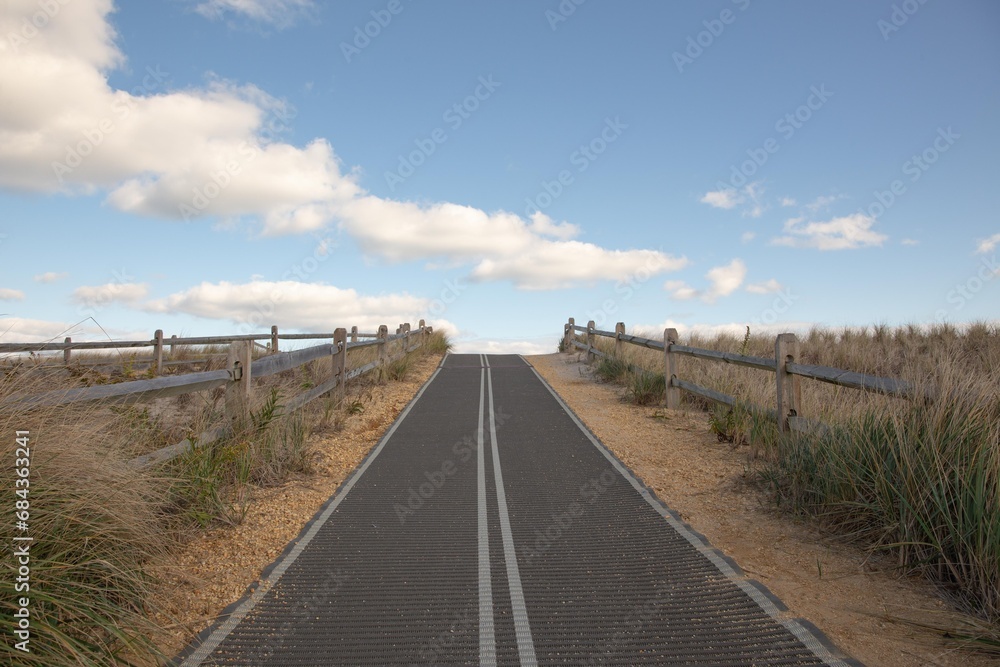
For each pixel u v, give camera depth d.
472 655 3.37
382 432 9.12
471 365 18.92
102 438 4.22
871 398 5.51
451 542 5.03
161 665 3.20
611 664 3.27
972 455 4.21
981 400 4.60
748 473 6.50
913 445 4.54
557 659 3.32
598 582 4.27
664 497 6.12
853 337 14.47
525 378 15.52
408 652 3.39
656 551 4.79
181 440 5.77
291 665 3.26
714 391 9.23
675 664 3.26
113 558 3.54
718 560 4.57
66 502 3.41
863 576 4.20
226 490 5.84
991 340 11.36
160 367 13.60
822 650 3.35
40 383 3.95
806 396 7.59
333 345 10.21
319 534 5.16
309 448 7.62
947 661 3.22
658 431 8.95
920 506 4.22
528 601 4.00
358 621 3.73
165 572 4.17
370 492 6.34
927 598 3.86
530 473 7.08
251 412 6.65
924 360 9.03
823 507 5.10
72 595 3.12
